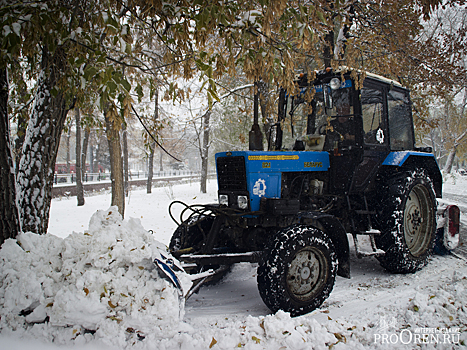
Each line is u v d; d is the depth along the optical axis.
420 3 6.62
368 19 7.38
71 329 2.33
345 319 2.94
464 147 22.58
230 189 3.93
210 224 4.25
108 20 2.60
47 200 3.64
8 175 3.02
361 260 5.20
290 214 3.62
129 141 23.17
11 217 3.01
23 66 4.25
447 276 4.07
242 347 2.35
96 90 3.03
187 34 2.82
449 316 2.74
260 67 3.10
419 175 4.64
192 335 2.48
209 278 3.66
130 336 2.40
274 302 3.04
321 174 4.31
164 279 2.55
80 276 2.49
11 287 2.45
